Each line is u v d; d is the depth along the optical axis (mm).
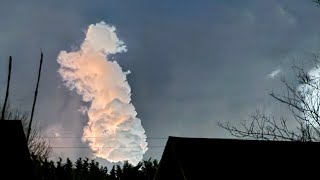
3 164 14703
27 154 14961
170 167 15008
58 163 35250
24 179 15039
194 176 12531
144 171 39438
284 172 13266
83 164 39312
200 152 13734
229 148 14227
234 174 12922
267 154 14156
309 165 13688
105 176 39000
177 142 14062
